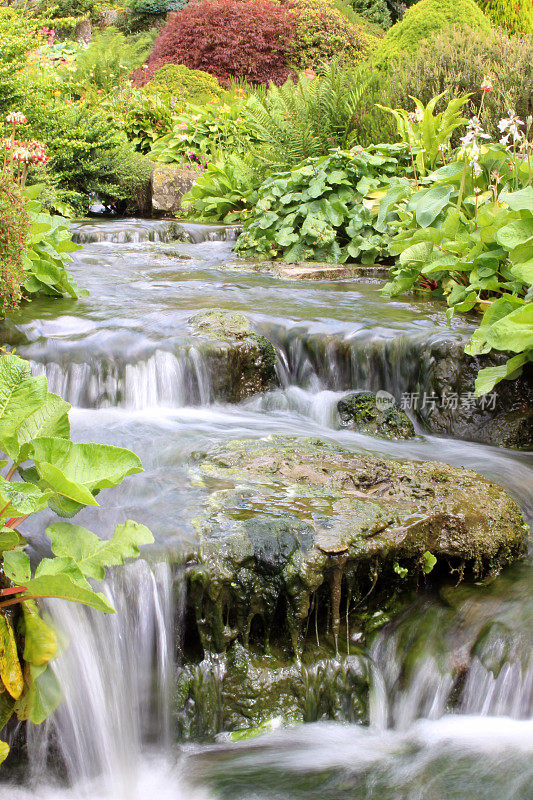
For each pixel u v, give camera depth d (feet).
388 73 35.47
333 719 9.27
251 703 9.01
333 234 25.48
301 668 9.23
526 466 13.07
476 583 10.40
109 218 36.96
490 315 14.07
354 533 9.55
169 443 12.71
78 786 8.29
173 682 8.94
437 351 14.83
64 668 8.09
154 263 25.57
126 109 46.52
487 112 27.20
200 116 45.29
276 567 9.06
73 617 8.31
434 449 13.84
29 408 8.13
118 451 8.30
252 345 15.89
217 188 34.65
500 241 14.01
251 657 9.18
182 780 8.38
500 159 19.11
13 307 16.99
